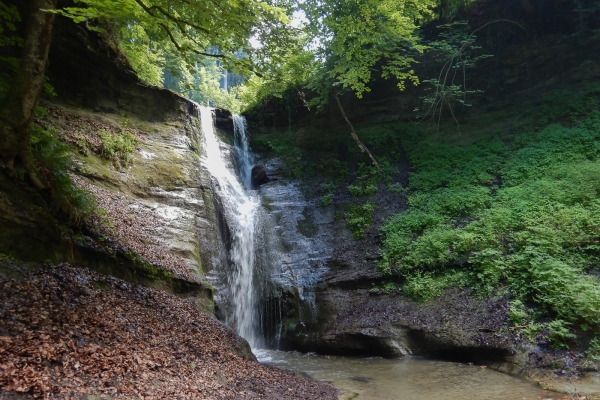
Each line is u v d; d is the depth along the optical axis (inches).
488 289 462.3
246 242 639.1
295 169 802.8
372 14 600.1
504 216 530.9
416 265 539.2
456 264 517.0
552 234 463.2
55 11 259.1
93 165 485.7
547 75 704.4
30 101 301.3
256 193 738.8
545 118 663.1
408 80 812.0
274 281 609.9
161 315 336.2
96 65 607.8
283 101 906.1
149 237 451.8
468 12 775.1
